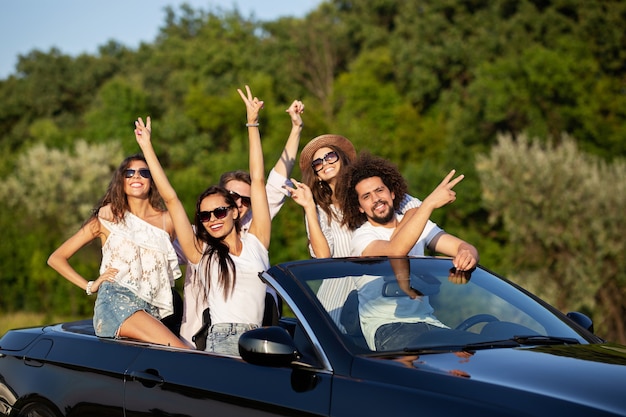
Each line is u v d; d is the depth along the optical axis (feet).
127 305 16.89
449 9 179.83
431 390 10.74
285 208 107.14
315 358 12.14
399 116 153.58
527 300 14.34
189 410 12.98
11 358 16.70
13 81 240.53
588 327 14.20
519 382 10.59
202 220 16.07
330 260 14.38
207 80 192.95
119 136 161.68
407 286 13.76
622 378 10.69
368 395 11.10
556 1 158.20
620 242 90.63
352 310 12.98
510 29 161.48
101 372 14.64
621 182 92.68
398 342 12.58
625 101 129.18
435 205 15.80
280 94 192.44
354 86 159.74
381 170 17.80
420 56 165.78
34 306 109.81
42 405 15.64
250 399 12.20
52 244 110.52
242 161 138.41
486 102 130.21
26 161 119.96
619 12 147.74
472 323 13.25
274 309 16.61
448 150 132.16
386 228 17.47
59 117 229.25
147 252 17.83
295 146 22.48
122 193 18.10
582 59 133.39
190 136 161.48
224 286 15.76
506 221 97.76
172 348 14.10
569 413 9.75
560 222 94.32
